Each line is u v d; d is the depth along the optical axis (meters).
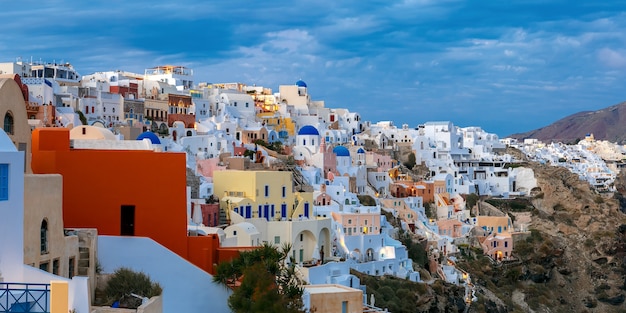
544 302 179.50
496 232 192.38
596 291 192.50
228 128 199.50
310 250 119.81
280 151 193.88
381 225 153.62
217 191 122.94
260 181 121.12
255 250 56.56
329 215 139.88
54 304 36.03
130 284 48.16
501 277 178.50
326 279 110.44
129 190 56.78
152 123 183.62
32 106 145.25
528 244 189.00
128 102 183.25
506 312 163.75
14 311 36.47
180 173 57.88
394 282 128.75
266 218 121.81
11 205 39.97
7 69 183.88
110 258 53.19
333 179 176.00
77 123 158.25
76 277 36.94
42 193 44.25
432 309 133.62
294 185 156.50
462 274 160.38
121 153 56.78
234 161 156.62
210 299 54.53
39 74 191.88
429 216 196.12
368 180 198.12
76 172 56.06
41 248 44.38
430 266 156.50
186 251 58.03
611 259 198.12
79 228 54.47
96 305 47.28
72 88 176.38
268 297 49.56
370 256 139.12
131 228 57.03
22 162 41.09
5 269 39.38
